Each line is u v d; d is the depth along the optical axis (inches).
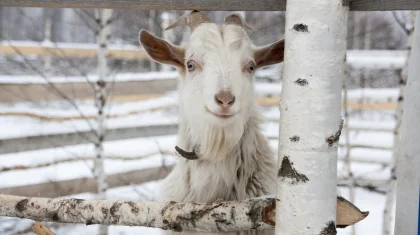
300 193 78.0
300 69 76.7
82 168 268.4
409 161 102.2
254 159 125.3
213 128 113.3
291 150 78.5
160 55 129.0
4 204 109.2
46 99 335.6
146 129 332.8
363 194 290.5
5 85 328.5
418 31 101.2
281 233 80.8
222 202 97.7
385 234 209.2
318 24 75.2
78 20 630.5
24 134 278.5
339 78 77.5
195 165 121.9
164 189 134.5
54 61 439.2
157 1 98.3
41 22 635.5
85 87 349.4
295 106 77.6
